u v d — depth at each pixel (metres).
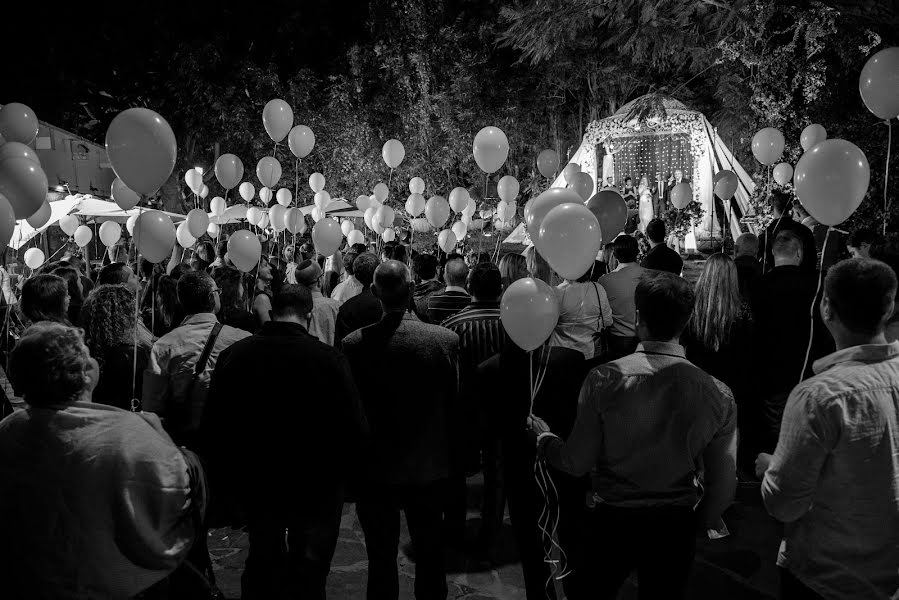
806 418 2.14
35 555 2.04
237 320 4.75
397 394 3.39
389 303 3.51
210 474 3.13
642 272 4.90
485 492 4.44
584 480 3.39
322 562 3.21
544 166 9.19
